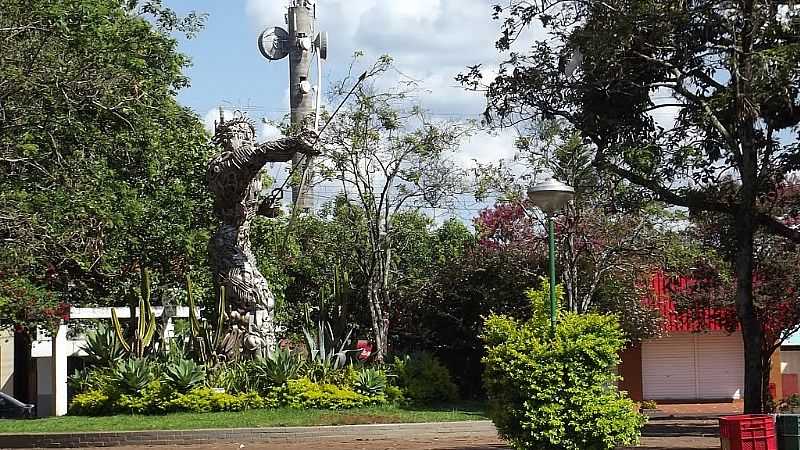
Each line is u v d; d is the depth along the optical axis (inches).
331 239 1332.4
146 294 981.8
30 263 933.8
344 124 1192.2
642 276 1248.8
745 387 855.1
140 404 887.1
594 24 827.4
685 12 809.5
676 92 880.9
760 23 801.6
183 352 971.3
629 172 876.6
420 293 1232.8
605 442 565.3
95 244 1051.3
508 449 722.2
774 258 1135.0
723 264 1175.0
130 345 986.1
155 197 1211.9
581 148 1067.3
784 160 856.9
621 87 872.3
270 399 910.4
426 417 869.2
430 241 1421.0
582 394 565.9
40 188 933.2
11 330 1207.6
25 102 810.8
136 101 916.0
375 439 802.2
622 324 1226.0
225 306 966.4
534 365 568.1
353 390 957.8
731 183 894.4
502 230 1221.7
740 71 795.4
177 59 1227.9
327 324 1044.5
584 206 1122.0
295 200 1304.1
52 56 797.9
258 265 1277.1
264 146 941.8
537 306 596.7
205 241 1227.9
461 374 1222.9
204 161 1246.9
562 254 1135.0
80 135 904.9
